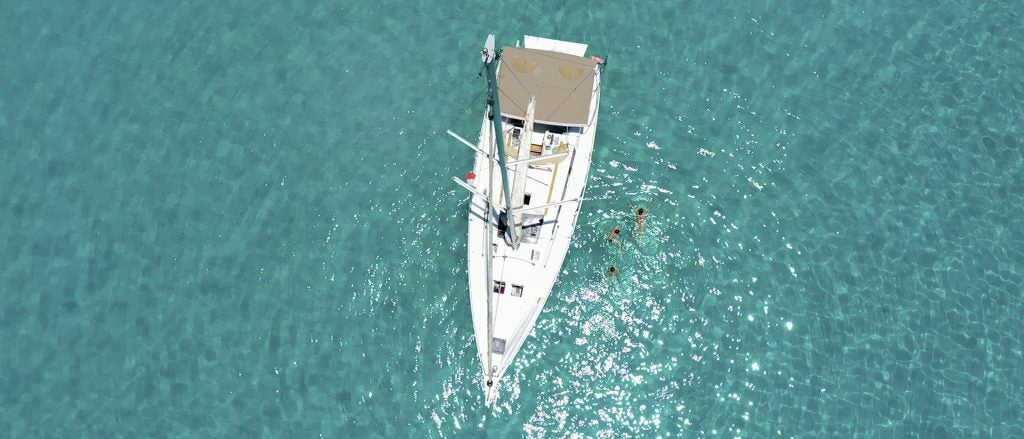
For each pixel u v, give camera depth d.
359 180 32.03
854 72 34.16
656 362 30.12
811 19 34.91
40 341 29.86
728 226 31.75
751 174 32.56
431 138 32.72
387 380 29.80
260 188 31.84
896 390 30.06
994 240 31.95
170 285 30.58
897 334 30.70
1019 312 31.11
